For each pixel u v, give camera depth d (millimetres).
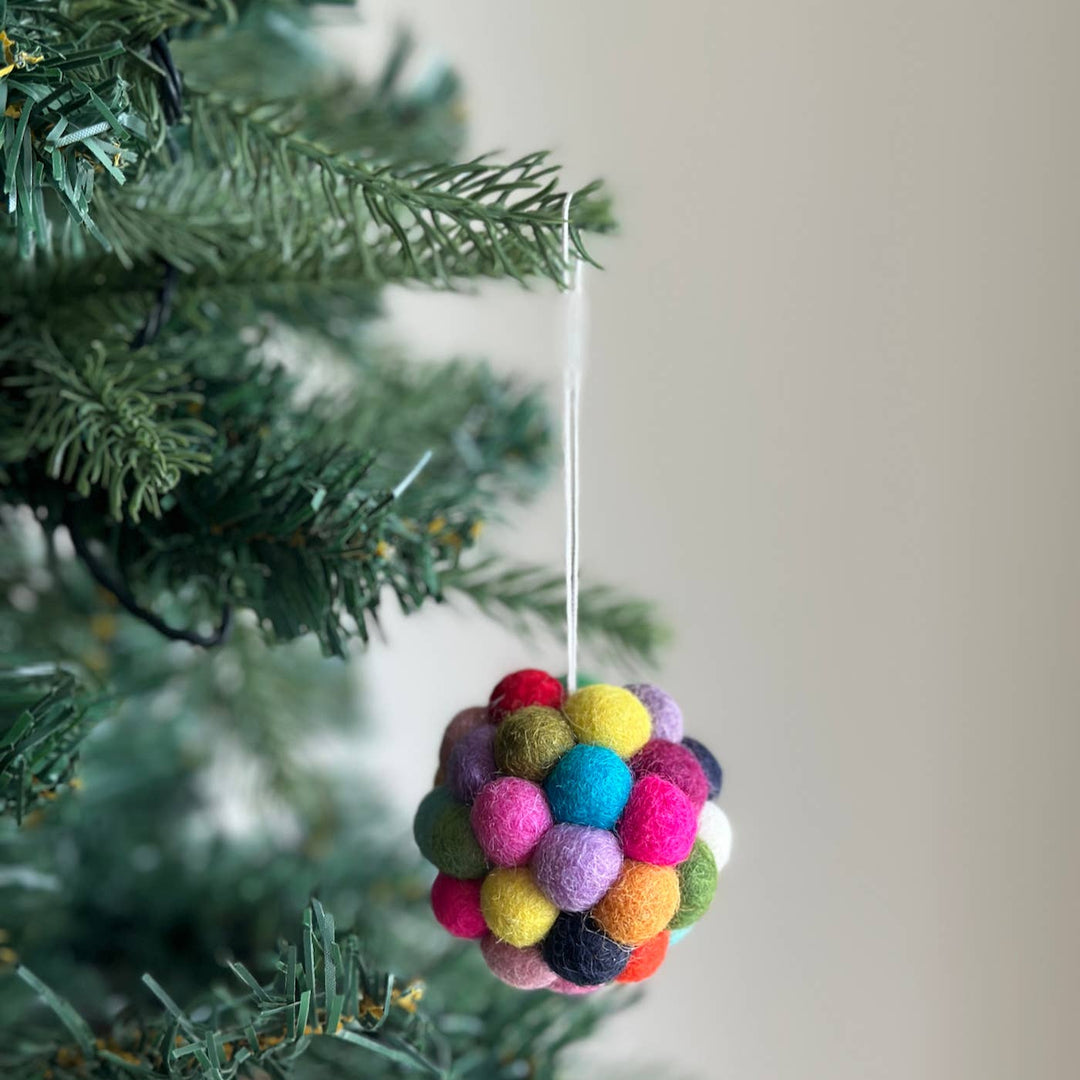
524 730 465
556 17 956
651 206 934
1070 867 766
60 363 510
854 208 845
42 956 688
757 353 900
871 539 857
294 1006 452
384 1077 527
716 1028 955
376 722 1033
